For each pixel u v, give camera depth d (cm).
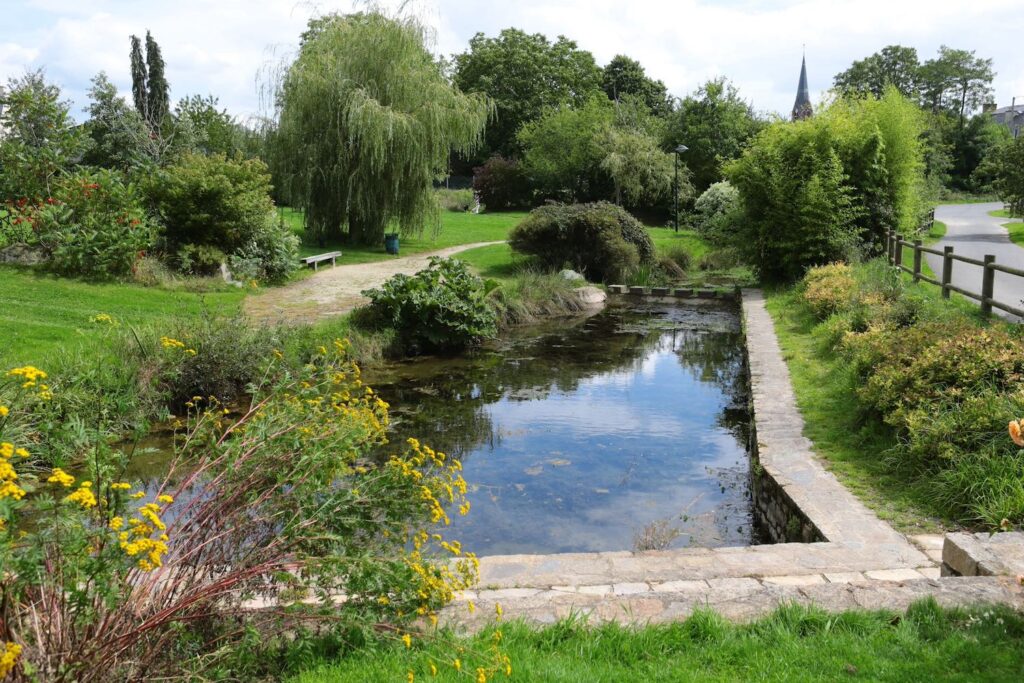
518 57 5278
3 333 971
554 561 448
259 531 334
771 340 1220
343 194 2184
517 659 300
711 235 2356
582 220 2152
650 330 1617
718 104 4453
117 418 676
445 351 1379
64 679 241
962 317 889
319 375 525
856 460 641
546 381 1172
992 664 287
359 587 303
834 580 418
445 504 657
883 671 286
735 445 841
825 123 2005
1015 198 3086
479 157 5391
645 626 334
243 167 1702
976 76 7950
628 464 774
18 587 238
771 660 299
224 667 274
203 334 955
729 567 437
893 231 1962
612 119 4375
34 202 1480
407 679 280
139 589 284
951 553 416
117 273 1438
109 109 3262
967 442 565
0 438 485
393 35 2136
